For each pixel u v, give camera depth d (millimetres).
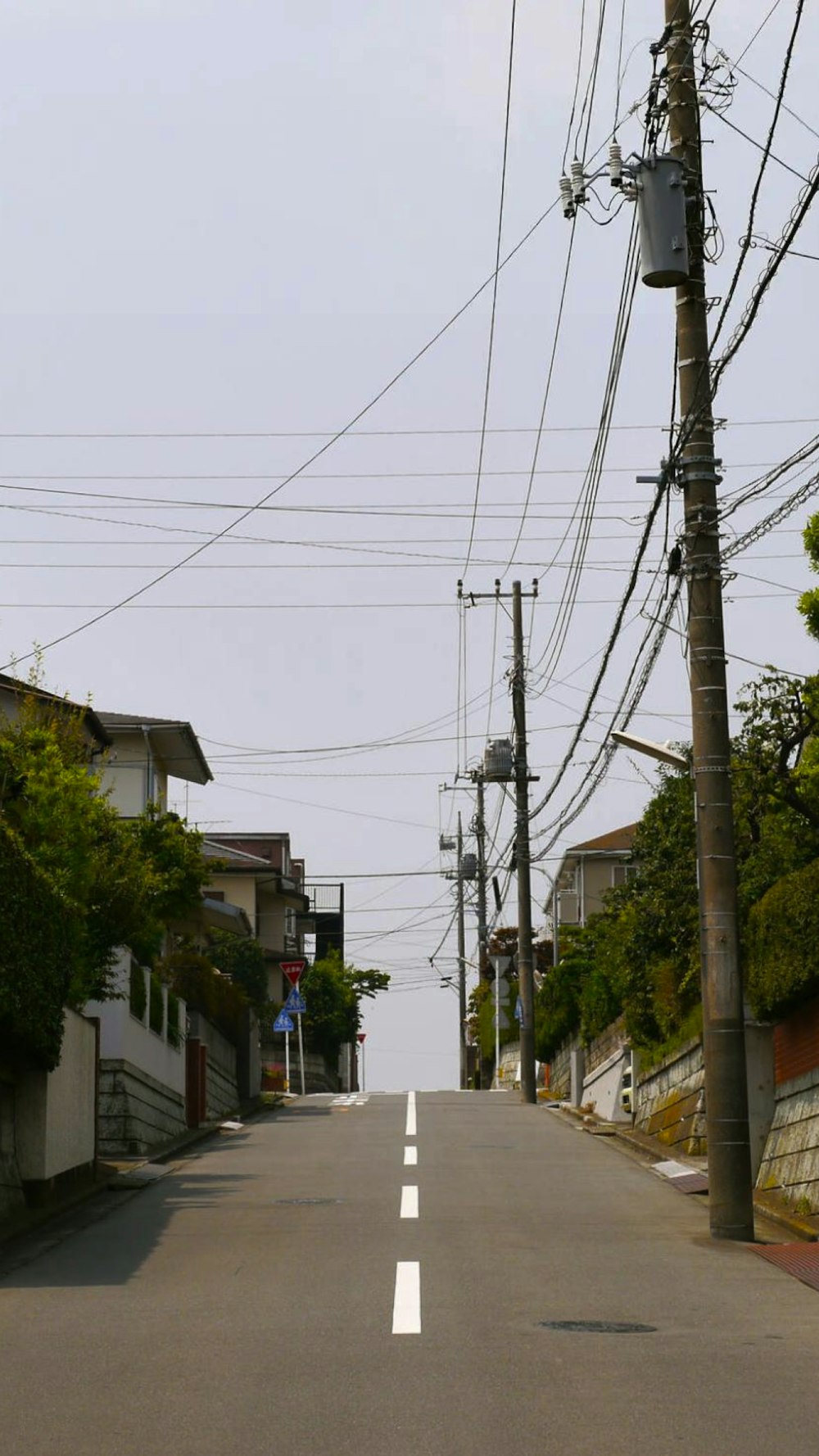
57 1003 16375
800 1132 16828
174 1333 9570
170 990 29906
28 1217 15531
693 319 15109
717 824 14906
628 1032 28094
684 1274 11977
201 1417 7363
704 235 15094
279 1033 61125
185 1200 17812
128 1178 20172
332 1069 73750
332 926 79625
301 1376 8266
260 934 67750
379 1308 10391
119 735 41594
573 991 41438
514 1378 8172
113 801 41125
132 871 23391
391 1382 8086
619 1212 16281
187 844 31797
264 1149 25250
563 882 67000
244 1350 8992
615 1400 7660
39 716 24031
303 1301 10703
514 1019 57031
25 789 20766
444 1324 9773
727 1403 7605
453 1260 12633
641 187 14812
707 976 14742
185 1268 12523
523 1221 15398
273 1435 6996
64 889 19938
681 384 15156
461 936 73000
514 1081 55312
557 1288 11250
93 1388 8031
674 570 15539
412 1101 40812
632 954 27078
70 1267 12758
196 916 52719
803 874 16766
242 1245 13797
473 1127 29406
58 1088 17359
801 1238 14555
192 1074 30828
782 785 20312
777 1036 18359
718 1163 14305
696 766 15039
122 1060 24219
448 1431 7055
